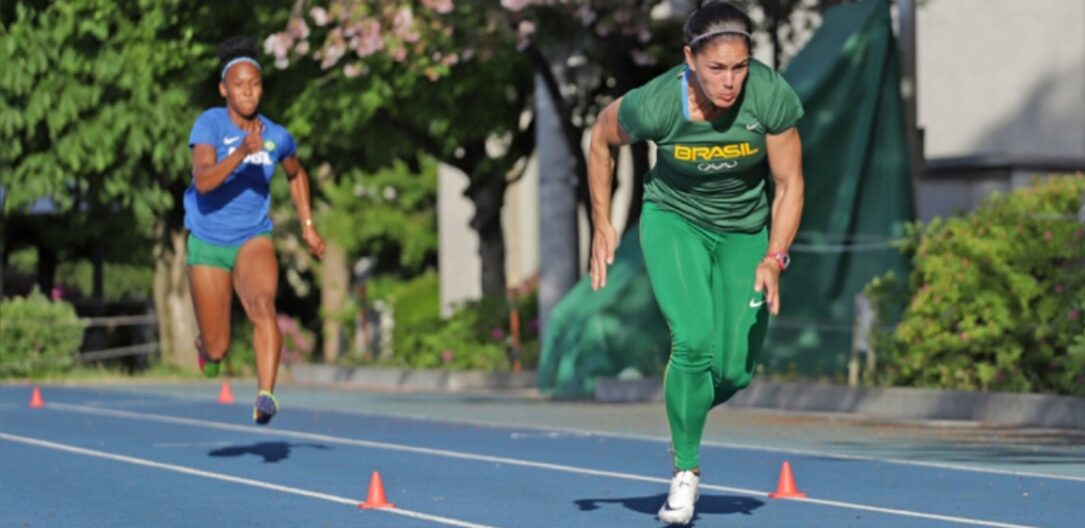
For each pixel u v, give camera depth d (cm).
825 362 5800
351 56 6712
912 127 5934
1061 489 3108
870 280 5812
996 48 8019
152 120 7281
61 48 7156
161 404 5881
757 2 7094
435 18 6103
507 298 7988
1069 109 7756
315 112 6831
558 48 6850
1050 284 4750
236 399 6234
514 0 6012
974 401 4766
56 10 7125
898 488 3147
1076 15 7738
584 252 9744
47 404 5862
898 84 5944
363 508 2939
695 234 2494
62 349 7888
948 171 7419
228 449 4084
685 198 2467
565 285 6881
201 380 7994
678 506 2488
